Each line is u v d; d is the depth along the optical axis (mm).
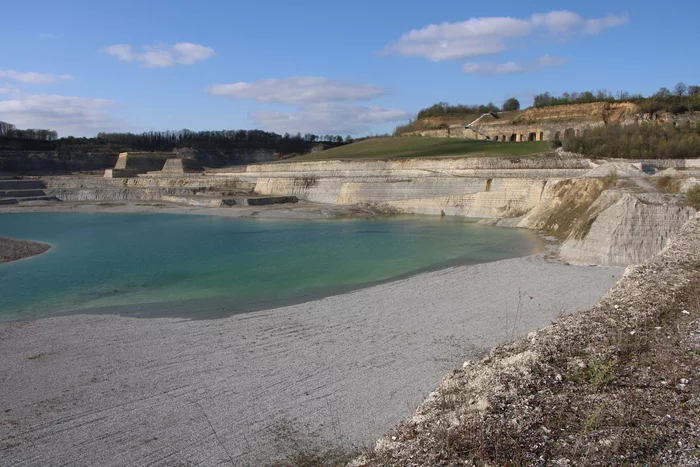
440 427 8695
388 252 37125
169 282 29031
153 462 11344
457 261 33094
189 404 13906
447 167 71562
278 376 15531
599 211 35219
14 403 14141
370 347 17750
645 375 9617
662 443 7484
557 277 27375
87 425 12938
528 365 10281
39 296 26547
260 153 183250
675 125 75250
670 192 36219
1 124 163000
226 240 45000
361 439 11859
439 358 16594
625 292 14492
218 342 18562
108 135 174375
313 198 78875
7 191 88438
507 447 7707
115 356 17375
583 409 8641
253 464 11164
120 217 67000
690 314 12258
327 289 26484
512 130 102875
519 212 55812
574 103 97438
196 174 101750
